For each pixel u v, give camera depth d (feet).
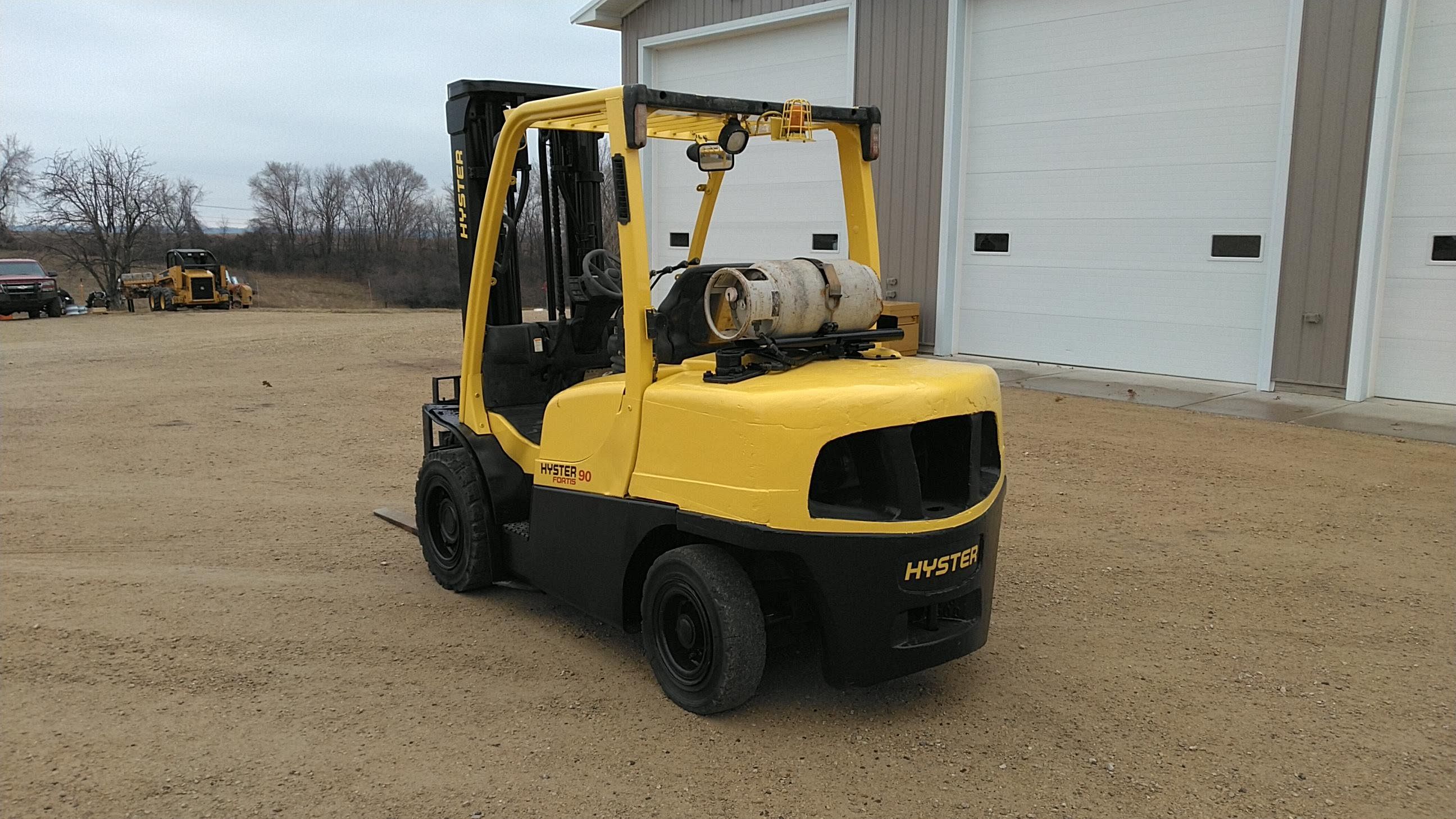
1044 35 40.50
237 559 19.17
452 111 18.02
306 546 20.01
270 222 191.11
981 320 44.21
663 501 12.53
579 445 13.89
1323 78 32.68
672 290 13.24
